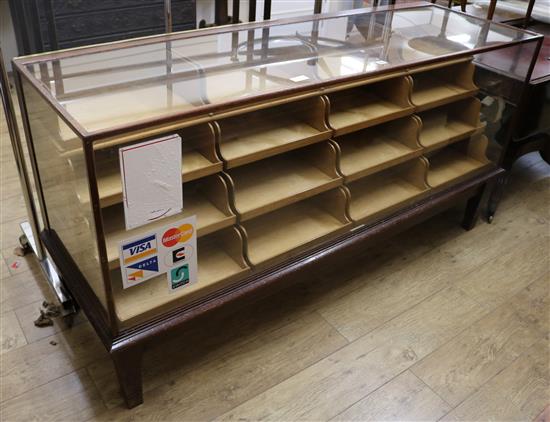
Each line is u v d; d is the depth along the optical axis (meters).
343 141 1.82
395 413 1.52
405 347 1.73
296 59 1.61
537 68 2.18
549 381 1.66
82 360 1.61
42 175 1.58
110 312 1.28
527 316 1.89
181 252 1.35
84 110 1.19
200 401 1.52
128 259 1.25
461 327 1.83
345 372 1.63
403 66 1.64
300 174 1.63
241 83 1.41
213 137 1.29
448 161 2.13
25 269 1.93
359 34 1.85
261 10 3.82
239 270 1.51
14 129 1.59
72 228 1.44
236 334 1.73
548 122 2.26
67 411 1.46
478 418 1.53
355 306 1.88
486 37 1.93
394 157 1.76
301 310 1.85
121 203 1.30
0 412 1.45
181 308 1.42
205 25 3.44
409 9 2.10
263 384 1.58
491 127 2.07
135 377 1.42
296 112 1.58
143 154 1.13
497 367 1.69
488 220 2.38
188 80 1.39
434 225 2.34
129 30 3.11
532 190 2.65
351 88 1.72
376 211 1.80
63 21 2.82
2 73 1.50
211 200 1.45
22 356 1.61
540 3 2.68
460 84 1.93
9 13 3.15
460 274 2.07
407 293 1.96
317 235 1.66
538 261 2.17
